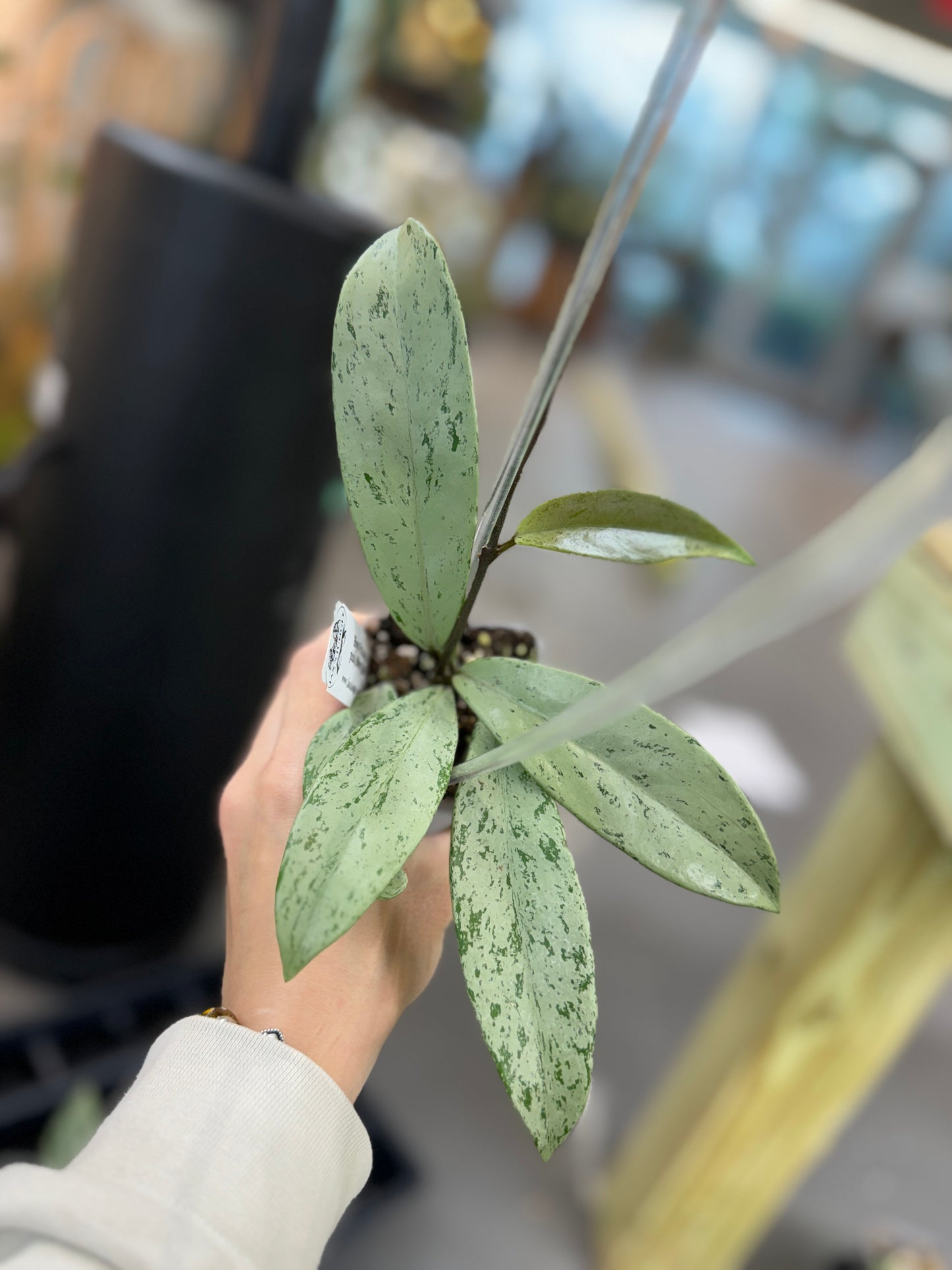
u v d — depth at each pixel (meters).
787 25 2.72
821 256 3.42
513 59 2.30
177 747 0.88
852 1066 0.70
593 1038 0.28
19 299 1.07
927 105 3.02
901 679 0.58
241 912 0.35
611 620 1.73
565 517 0.32
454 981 1.07
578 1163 0.94
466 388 0.31
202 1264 0.26
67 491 0.81
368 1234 0.84
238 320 0.73
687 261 3.41
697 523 0.30
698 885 0.29
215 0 1.08
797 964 0.68
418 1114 0.94
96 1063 0.85
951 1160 1.04
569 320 0.27
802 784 1.51
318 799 0.27
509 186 2.61
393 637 0.40
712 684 1.68
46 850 0.90
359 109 1.72
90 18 0.97
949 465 0.13
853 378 3.53
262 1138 0.29
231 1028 0.31
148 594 0.82
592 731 0.32
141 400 0.76
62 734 0.87
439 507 0.32
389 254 0.31
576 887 0.30
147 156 0.71
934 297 3.44
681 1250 0.83
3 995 0.94
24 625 0.86
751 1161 0.76
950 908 0.62
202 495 0.79
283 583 0.87
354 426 0.32
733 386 3.48
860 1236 0.94
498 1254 0.86
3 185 0.99
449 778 0.31
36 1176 0.28
